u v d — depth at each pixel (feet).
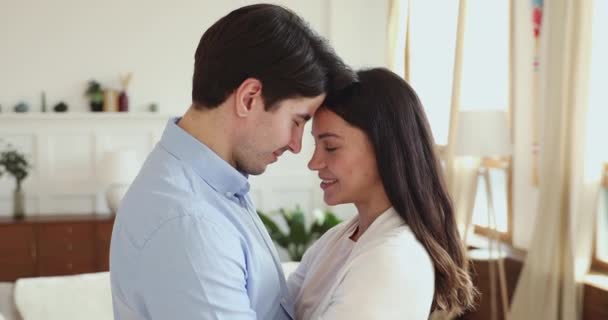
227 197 4.01
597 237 11.21
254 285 3.89
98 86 17.29
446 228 4.39
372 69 4.38
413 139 4.25
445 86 15.69
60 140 17.33
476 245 13.75
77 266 16.17
